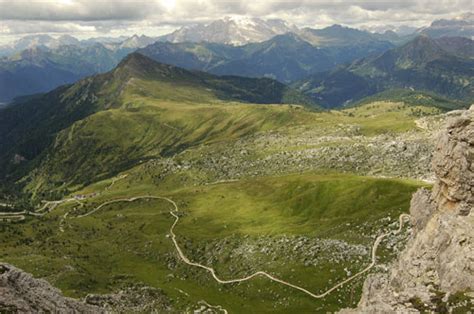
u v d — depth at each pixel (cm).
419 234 7319
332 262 18125
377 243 18138
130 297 17775
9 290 6506
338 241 19650
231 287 19450
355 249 18188
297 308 15875
